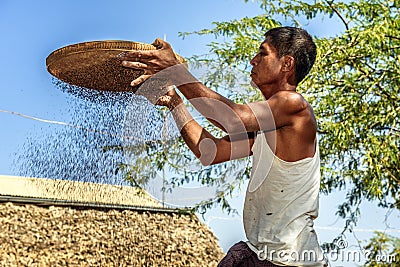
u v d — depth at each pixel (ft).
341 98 20.01
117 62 8.44
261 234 8.04
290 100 7.86
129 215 29.07
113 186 20.15
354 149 20.54
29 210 27.02
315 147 8.23
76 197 20.13
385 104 20.03
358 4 20.25
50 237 26.35
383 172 19.74
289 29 8.30
